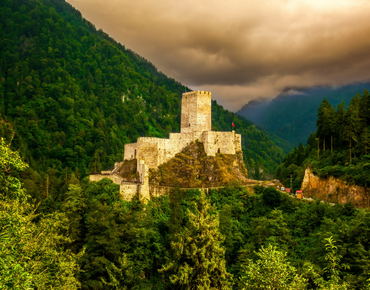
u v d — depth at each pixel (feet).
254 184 296.30
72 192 250.78
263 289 98.43
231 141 334.03
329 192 286.46
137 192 263.29
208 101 345.51
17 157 104.32
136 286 195.00
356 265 163.73
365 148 282.15
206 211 164.86
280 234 212.02
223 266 149.79
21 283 78.33
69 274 123.24
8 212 92.94
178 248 156.66
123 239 214.48
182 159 320.29
